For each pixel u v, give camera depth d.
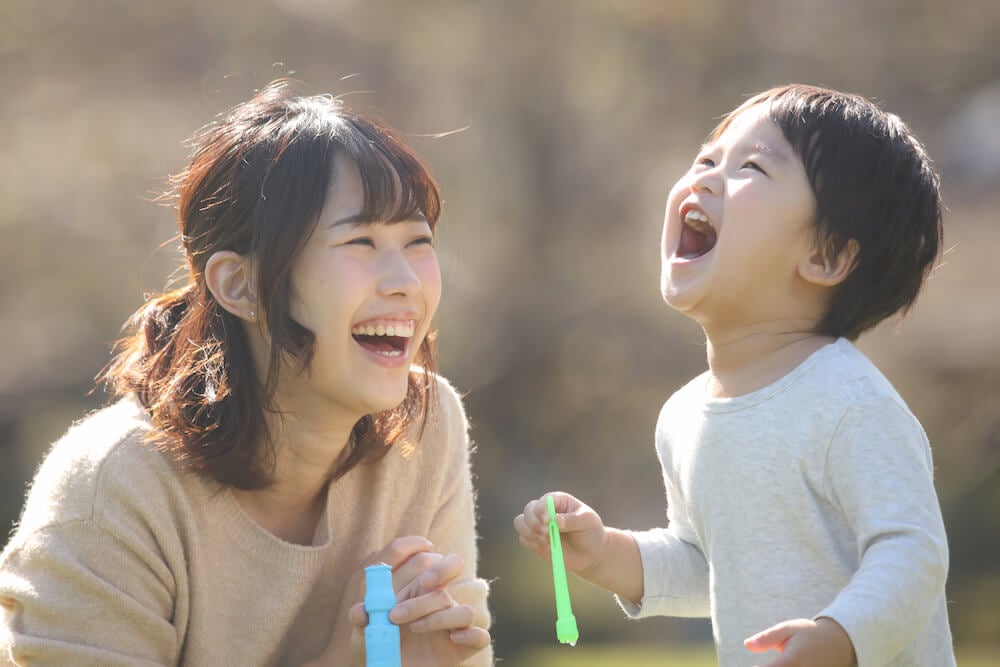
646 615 5.45
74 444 5.32
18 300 25.06
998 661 16.61
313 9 25.64
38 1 25.84
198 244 5.26
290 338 5.01
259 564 5.39
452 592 5.86
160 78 25.62
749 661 4.82
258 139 5.15
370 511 5.68
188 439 5.18
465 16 25.59
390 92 25.16
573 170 25.39
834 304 5.06
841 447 4.66
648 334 24.33
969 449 23.91
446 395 6.16
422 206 5.20
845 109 5.06
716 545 4.97
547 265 24.77
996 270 23.97
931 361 23.39
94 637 5.07
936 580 4.37
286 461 5.35
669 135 25.55
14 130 25.41
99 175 24.98
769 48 25.41
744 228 4.94
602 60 25.77
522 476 25.23
